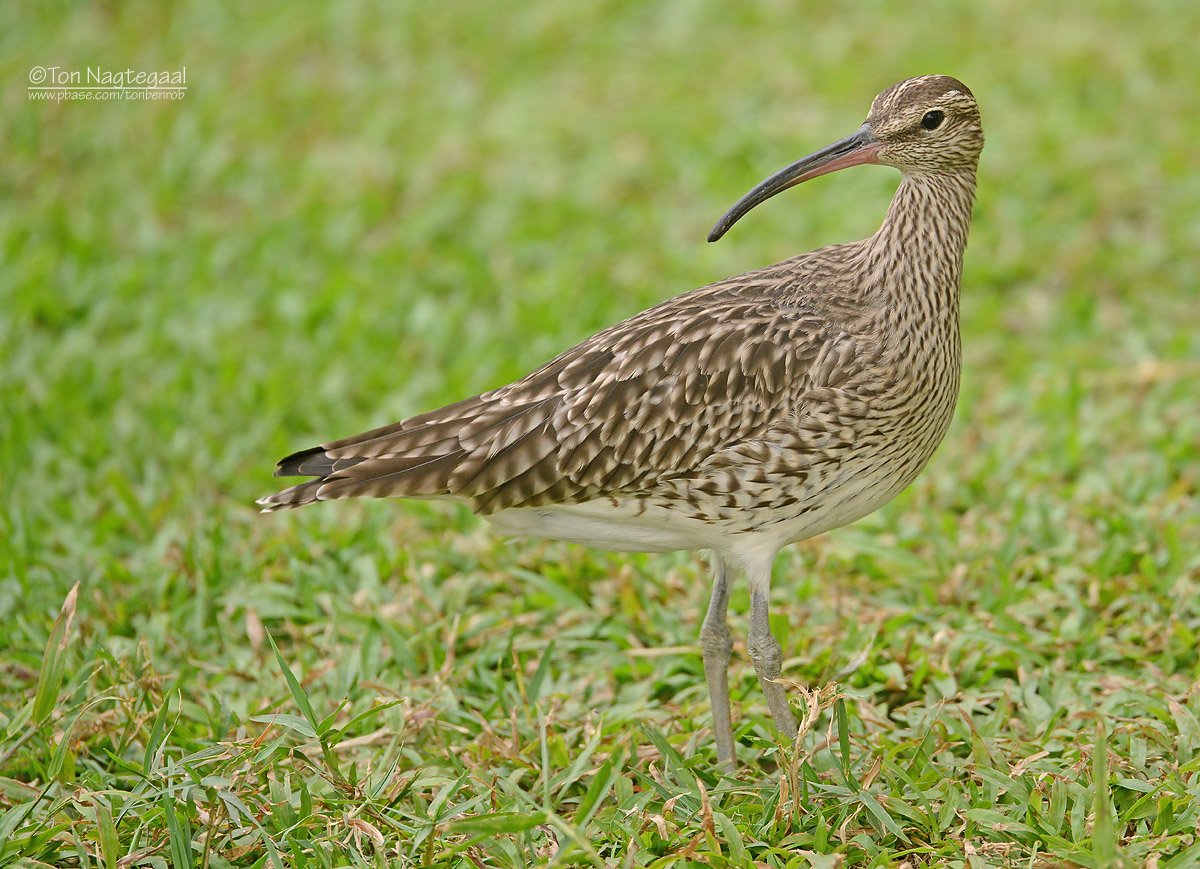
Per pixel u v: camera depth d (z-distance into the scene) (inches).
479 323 602.2
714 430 336.2
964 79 768.9
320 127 767.7
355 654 393.7
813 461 336.5
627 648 407.2
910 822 315.6
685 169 707.4
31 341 602.9
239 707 376.8
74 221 689.0
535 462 340.5
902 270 343.0
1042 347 576.7
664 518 347.6
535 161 723.4
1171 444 495.8
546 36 847.1
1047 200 669.3
